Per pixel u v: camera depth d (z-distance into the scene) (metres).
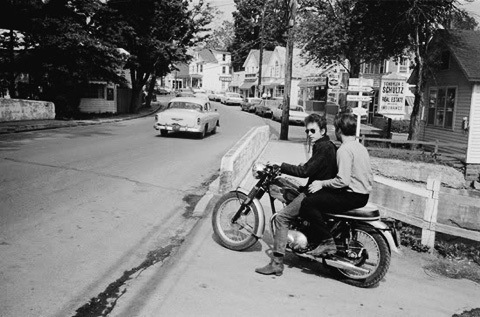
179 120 19.28
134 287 4.77
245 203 5.89
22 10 24.09
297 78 54.97
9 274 4.85
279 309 4.47
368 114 39.50
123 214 7.45
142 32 33.50
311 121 5.38
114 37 28.89
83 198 8.17
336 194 5.09
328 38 25.59
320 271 5.62
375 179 7.36
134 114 34.25
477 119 18.94
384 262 5.09
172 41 35.78
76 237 6.16
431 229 6.95
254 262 5.71
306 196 5.27
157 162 12.70
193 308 4.36
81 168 10.92
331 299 4.82
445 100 21.61
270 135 25.14
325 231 5.16
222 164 8.66
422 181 17.33
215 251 6.00
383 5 20.47
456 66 20.53
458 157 19.14
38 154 12.64
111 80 28.92
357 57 26.19
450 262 6.68
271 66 64.00
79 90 29.30
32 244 5.77
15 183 8.90
